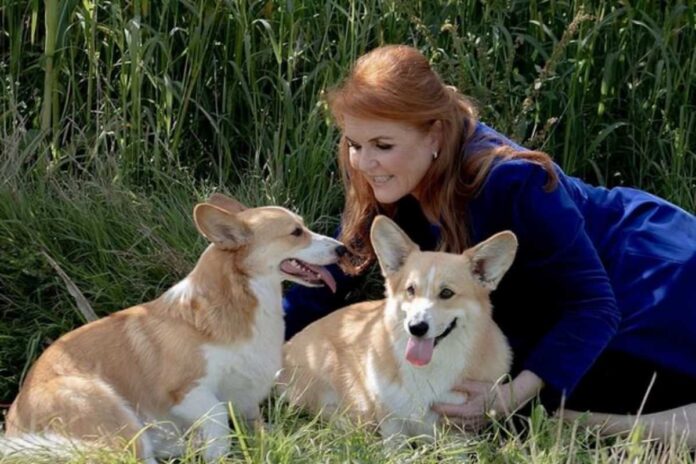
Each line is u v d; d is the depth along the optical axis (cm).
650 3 896
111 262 788
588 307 627
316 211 849
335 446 573
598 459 578
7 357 727
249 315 629
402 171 619
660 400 670
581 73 879
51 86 844
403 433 627
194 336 620
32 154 844
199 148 896
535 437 577
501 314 683
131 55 820
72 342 630
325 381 663
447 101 614
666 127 879
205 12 870
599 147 909
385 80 601
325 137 857
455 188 627
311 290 729
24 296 759
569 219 623
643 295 661
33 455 564
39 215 804
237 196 836
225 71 880
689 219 684
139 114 839
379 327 630
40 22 896
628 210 685
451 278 597
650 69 898
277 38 881
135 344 627
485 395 613
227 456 593
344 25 896
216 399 625
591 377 668
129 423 597
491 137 638
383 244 622
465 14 894
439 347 606
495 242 602
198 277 631
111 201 816
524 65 912
